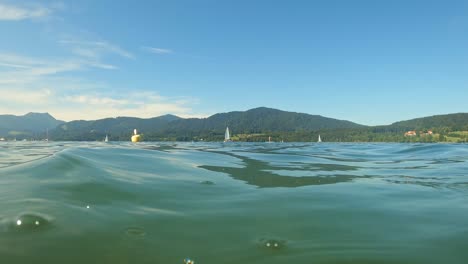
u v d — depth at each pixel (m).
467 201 5.67
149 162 9.85
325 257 3.22
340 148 26.83
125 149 14.35
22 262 2.79
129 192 5.60
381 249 3.45
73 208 4.38
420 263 3.10
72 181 5.91
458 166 11.15
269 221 4.36
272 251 3.35
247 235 3.80
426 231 4.04
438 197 5.98
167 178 7.29
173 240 3.56
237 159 13.66
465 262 3.13
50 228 3.59
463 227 4.20
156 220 4.22
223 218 4.44
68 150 10.78
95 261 2.92
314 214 4.73
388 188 6.85
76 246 3.20
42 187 5.37
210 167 10.12
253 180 7.71
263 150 22.09
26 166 7.41
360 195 6.09
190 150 19.33
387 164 12.30
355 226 4.21
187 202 5.25
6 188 5.25
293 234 3.87
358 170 10.21
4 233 3.37
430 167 11.00
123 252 3.16
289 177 8.41
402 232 4.00
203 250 3.33
